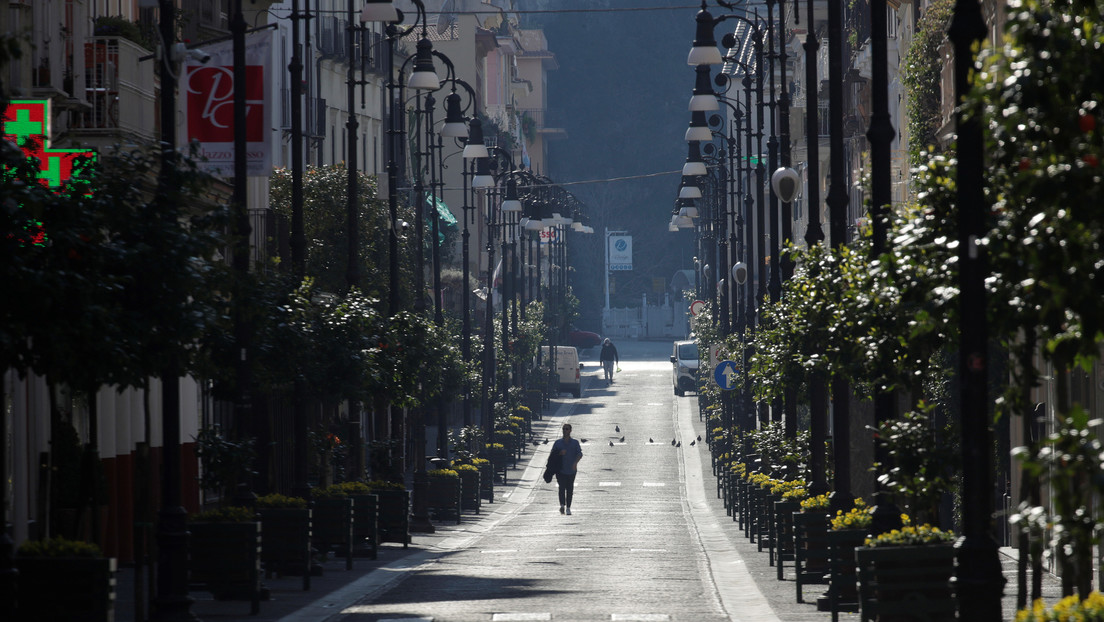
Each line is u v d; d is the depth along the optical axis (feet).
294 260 255.50
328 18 628.28
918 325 116.67
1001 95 85.76
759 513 282.36
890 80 472.85
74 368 138.62
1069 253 87.56
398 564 263.08
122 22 247.29
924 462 136.46
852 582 164.14
